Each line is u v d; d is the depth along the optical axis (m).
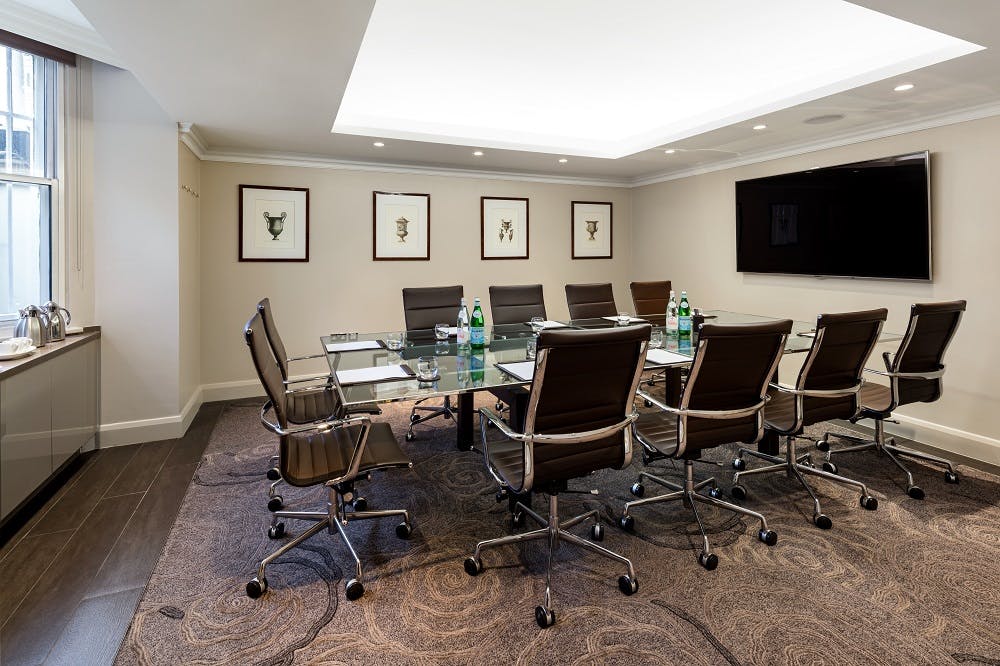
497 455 2.06
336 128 3.91
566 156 4.77
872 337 2.41
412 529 2.35
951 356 3.39
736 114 3.67
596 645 1.62
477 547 2.00
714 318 3.94
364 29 2.17
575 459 1.84
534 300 4.09
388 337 3.33
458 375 2.27
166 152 3.43
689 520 2.43
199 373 4.37
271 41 2.29
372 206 4.96
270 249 4.60
